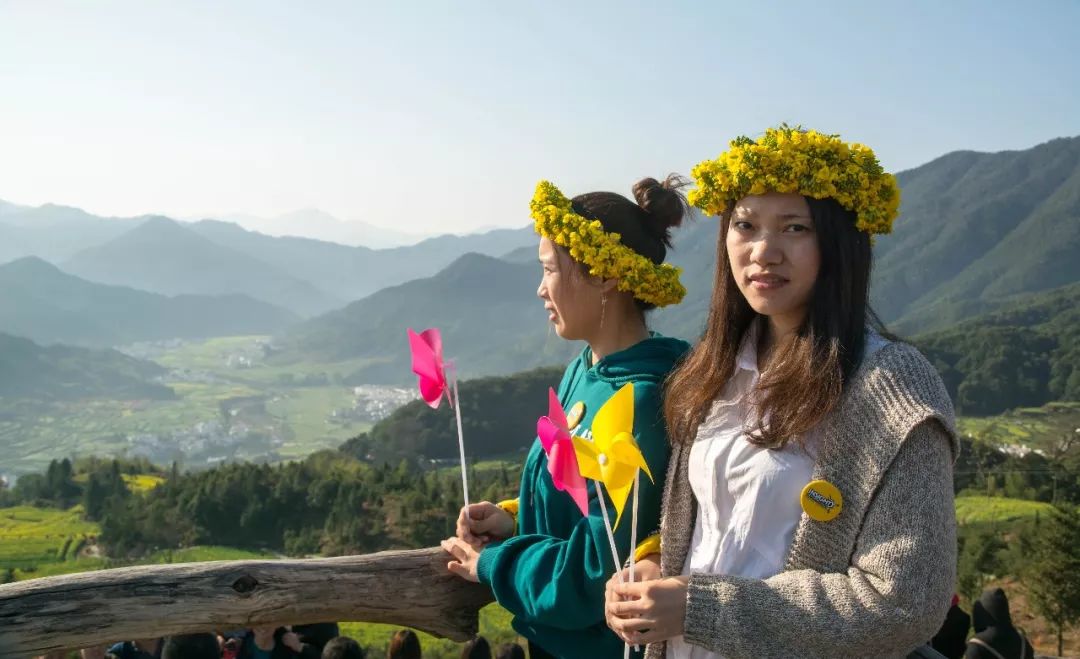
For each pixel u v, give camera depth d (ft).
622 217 8.75
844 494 6.11
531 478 8.84
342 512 215.51
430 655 88.22
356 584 8.28
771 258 6.52
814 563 6.16
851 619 5.70
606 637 7.95
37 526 249.75
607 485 6.74
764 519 6.48
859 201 6.43
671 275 8.66
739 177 6.57
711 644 6.14
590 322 8.88
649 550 7.55
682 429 7.27
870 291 6.66
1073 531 108.78
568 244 8.52
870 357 6.27
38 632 7.21
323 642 16.67
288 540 212.84
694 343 7.63
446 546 8.77
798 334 6.56
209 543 221.05
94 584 7.45
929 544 5.69
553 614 7.74
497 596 8.23
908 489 5.82
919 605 5.59
